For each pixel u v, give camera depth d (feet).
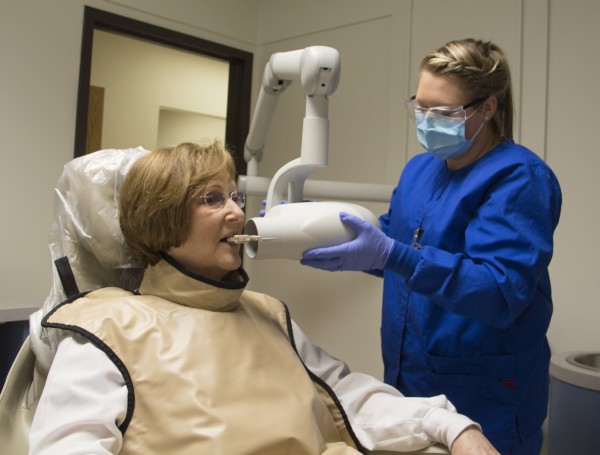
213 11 9.68
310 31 9.54
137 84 12.92
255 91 10.28
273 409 3.24
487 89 4.18
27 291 7.96
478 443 3.32
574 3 6.83
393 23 8.48
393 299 4.71
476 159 4.44
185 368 3.15
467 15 7.68
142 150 4.04
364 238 3.76
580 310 6.70
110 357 3.08
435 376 4.33
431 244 4.37
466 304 3.75
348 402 3.90
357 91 8.93
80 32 8.33
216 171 3.43
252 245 3.65
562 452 5.61
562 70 6.91
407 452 3.60
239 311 3.72
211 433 2.99
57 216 3.98
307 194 5.33
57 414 2.90
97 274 3.98
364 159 8.79
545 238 3.93
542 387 4.57
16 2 7.79
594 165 6.64
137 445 3.00
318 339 9.20
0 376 5.99
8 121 7.77
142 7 8.88
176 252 3.49
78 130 8.31
